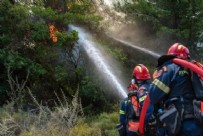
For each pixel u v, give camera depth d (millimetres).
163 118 3643
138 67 5199
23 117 7602
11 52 9914
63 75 9547
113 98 9969
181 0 10688
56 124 6934
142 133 4230
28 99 9516
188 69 3785
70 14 10477
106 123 7582
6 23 10367
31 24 10250
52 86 9984
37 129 6859
